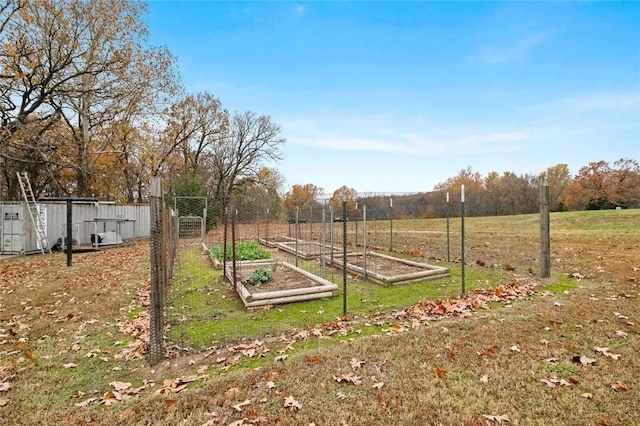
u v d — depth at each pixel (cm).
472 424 227
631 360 304
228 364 327
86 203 1461
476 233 1523
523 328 386
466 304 484
